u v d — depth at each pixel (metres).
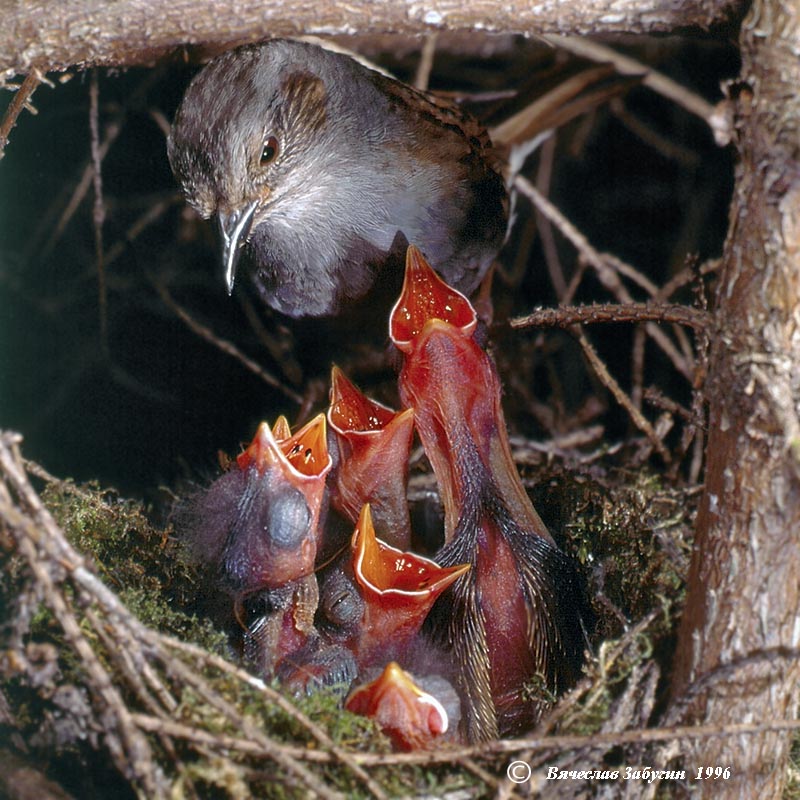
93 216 7.68
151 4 4.74
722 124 3.75
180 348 7.83
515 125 7.31
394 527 5.20
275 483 4.64
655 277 7.95
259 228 6.13
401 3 4.72
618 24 4.57
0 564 4.03
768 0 3.53
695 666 3.87
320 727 3.79
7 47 4.77
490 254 6.66
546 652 4.67
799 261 3.48
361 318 6.50
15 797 3.63
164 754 3.64
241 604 4.73
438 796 3.73
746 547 3.67
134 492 7.39
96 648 3.93
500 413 5.00
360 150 6.05
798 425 3.49
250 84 5.62
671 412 6.45
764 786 3.89
